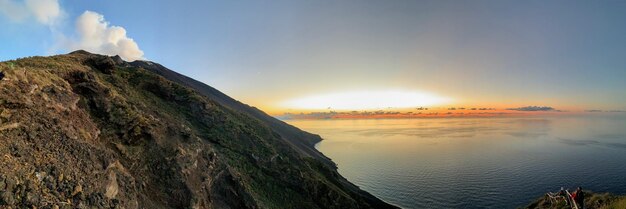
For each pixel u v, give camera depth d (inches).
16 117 909.2
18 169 773.3
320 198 2770.7
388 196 4207.7
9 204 697.0
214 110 3169.3
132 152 1406.3
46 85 1211.9
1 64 1052.5
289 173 2871.6
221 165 2027.6
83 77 1599.4
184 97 2970.0
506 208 3619.6
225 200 1833.2
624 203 1144.8
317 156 6441.9
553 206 1385.3
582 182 4739.2
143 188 1299.2
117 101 1627.7
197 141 1898.4
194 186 1572.3
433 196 4156.0
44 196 784.9
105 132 1381.6
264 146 3142.2
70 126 1122.0
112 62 2370.8
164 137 1659.7
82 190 904.3
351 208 2824.8
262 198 2240.4
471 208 3659.0
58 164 896.3
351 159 7559.1
